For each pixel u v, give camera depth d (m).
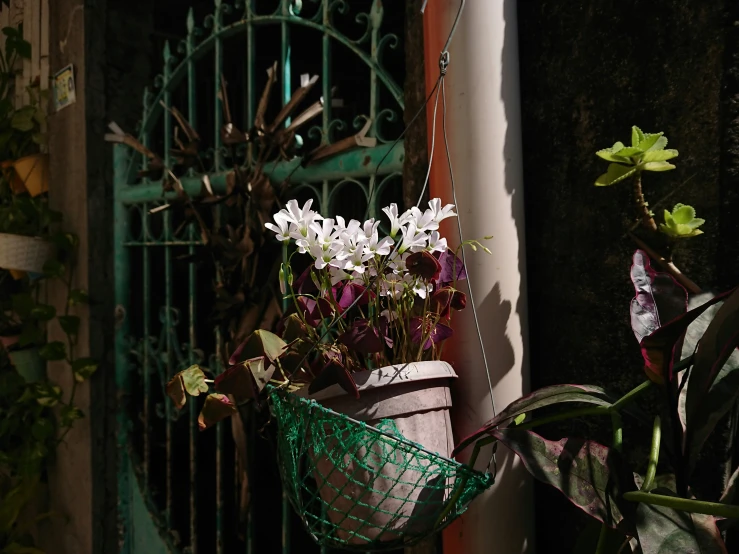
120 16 2.40
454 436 1.29
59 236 2.34
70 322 2.34
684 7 1.11
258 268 1.85
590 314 1.26
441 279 1.15
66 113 2.40
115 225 2.40
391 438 0.98
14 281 2.88
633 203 1.19
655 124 1.16
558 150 1.31
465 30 1.28
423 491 1.04
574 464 0.89
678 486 0.93
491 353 1.27
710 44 1.08
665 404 0.94
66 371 2.41
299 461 1.09
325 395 1.07
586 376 1.27
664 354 0.89
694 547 0.80
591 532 1.06
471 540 1.26
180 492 2.54
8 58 2.65
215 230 1.92
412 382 1.09
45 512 2.54
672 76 1.13
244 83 3.06
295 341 1.08
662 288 1.00
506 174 1.30
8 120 2.61
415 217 1.08
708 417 0.90
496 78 1.29
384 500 1.03
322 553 1.70
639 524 0.83
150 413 2.35
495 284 1.28
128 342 2.42
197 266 2.29
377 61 1.60
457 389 1.29
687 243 1.12
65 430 2.42
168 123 2.20
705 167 1.09
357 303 1.15
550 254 1.33
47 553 2.51
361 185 1.64
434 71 1.33
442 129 1.31
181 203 1.95
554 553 1.31
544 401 0.98
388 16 2.74
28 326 2.50
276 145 1.78
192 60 2.12
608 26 1.22
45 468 2.53
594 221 1.25
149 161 2.26
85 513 2.33
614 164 0.99
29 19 2.59
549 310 1.33
